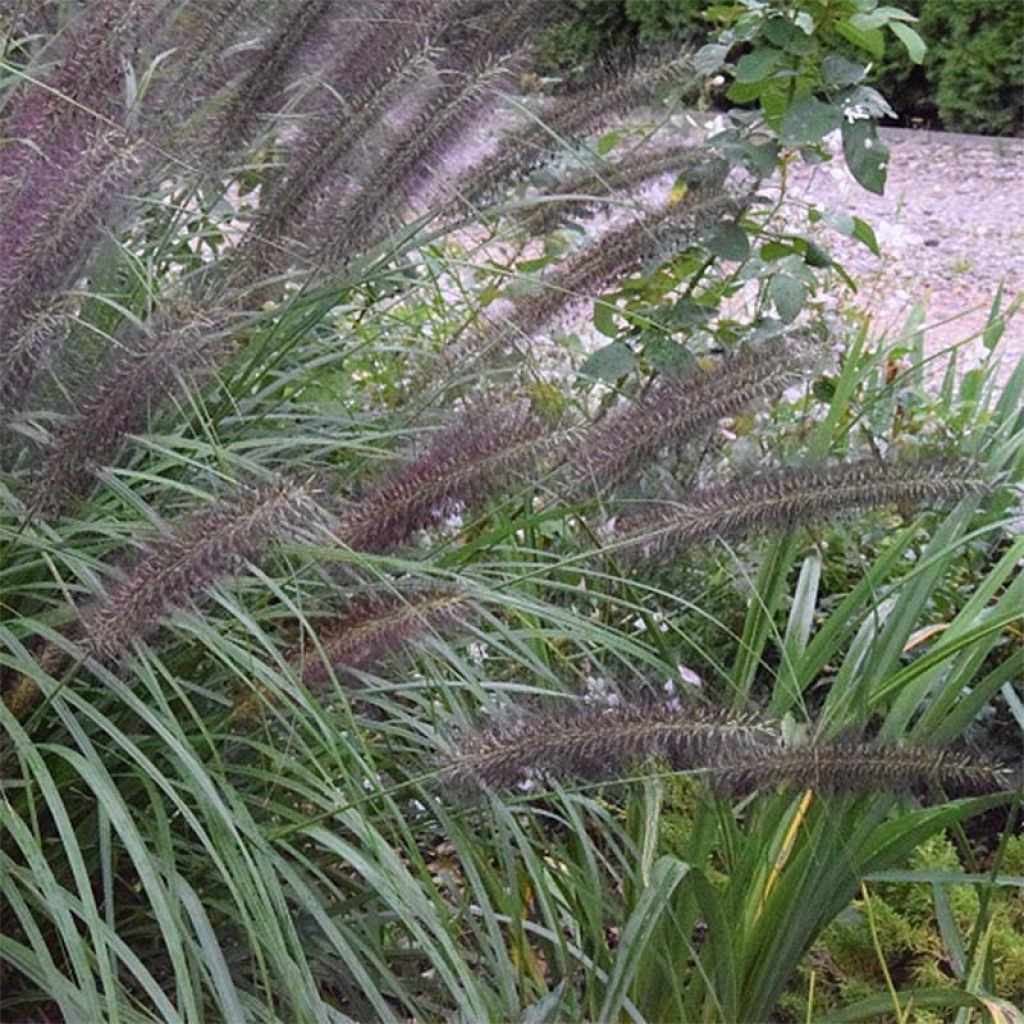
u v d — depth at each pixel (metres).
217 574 1.04
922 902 1.62
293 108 1.45
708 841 1.32
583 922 1.35
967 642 1.24
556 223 1.47
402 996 1.17
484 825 1.40
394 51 1.35
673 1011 1.34
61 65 1.22
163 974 1.27
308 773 1.15
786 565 1.37
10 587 1.19
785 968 1.32
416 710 1.29
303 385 1.46
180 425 1.31
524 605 1.16
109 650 1.06
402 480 1.15
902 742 1.16
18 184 1.15
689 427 1.18
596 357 1.68
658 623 1.47
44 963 1.04
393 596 1.16
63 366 1.28
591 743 1.10
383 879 1.08
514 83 1.37
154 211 1.48
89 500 1.23
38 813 1.24
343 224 1.32
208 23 1.41
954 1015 1.54
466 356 1.40
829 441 1.45
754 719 1.10
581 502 1.25
